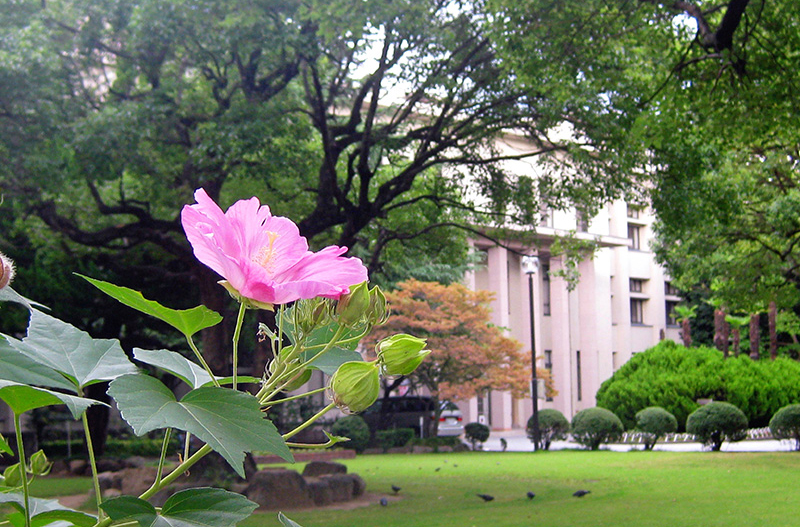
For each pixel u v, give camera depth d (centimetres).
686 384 2195
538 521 752
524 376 2138
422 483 1165
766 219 1414
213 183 1025
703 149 1008
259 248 91
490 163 1186
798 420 1670
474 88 1013
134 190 1251
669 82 850
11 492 98
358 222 1066
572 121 997
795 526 684
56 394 83
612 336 3262
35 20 891
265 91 1025
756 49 835
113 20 934
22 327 1277
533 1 786
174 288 1420
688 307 3394
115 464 1398
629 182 994
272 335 93
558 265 3067
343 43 1000
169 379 1460
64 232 1030
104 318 1473
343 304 91
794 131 963
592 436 1880
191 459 84
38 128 835
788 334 3203
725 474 1155
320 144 1285
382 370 93
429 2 894
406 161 1398
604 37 846
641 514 781
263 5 864
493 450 2033
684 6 778
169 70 1136
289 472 952
